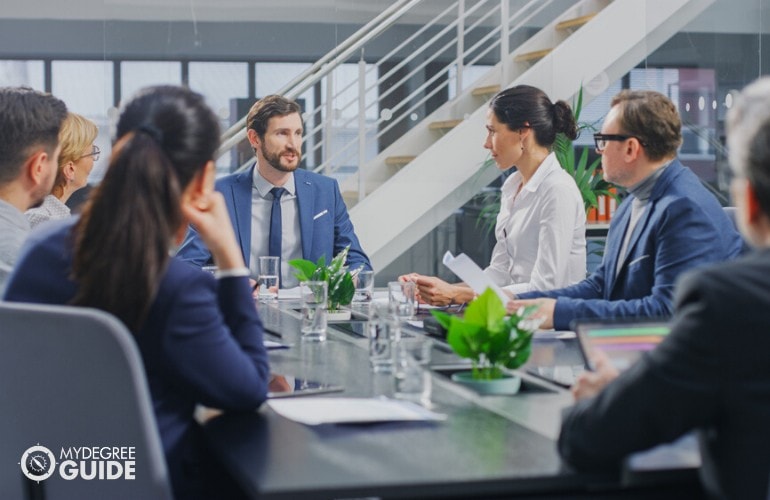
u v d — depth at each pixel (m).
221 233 1.70
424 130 5.59
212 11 5.45
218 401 1.58
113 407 1.46
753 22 5.84
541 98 3.60
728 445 1.17
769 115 1.15
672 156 2.75
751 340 1.14
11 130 2.40
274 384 1.90
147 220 1.51
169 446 1.56
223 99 5.47
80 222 1.55
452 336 1.84
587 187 5.59
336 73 5.52
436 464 1.32
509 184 3.77
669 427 1.20
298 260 3.09
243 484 1.29
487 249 5.62
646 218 2.73
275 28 5.48
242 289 1.71
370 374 2.02
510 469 1.30
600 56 5.72
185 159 1.57
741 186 1.18
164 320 1.53
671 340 1.19
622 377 1.25
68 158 3.23
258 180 3.97
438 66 5.60
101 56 5.41
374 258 5.53
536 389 1.85
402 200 5.55
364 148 5.53
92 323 1.43
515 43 5.66
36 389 1.53
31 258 1.62
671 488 1.38
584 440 1.26
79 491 1.54
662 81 5.79
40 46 5.39
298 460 1.35
